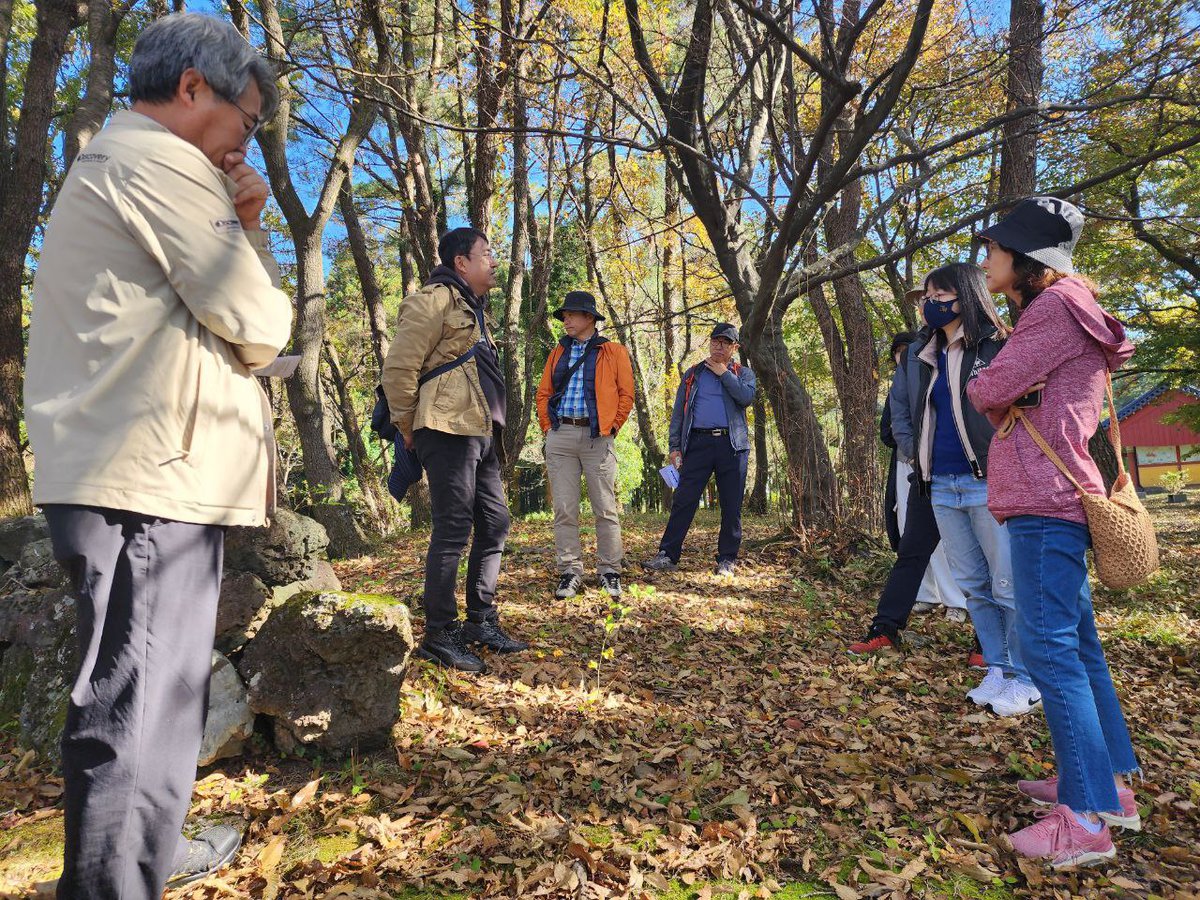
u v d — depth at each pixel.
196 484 1.71
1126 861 2.36
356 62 7.39
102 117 8.31
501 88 8.41
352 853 2.27
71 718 1.63
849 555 7.04
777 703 3.73
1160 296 15.30
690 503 6.74
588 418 5.39
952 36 7.27
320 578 3.64
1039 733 3.32
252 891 2.08
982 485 3.65
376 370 24.33
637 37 6.20
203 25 1.78
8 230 8.34
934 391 3.89
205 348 1.74
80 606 1.61
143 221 1.63
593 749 3.04
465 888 2.14
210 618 1.80
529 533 9.45
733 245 8.20
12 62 11.74
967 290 3.72
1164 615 5.86
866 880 2.27
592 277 19.08
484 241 3.89
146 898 1.69
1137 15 6.47
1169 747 3.22
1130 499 2.45
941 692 3.93
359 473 13.46
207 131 1.80
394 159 12.95
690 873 2.25
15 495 8.02
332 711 2.83
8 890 2.03
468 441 3.75
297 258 10.08
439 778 2.76
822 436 8.05
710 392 6.68
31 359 1.67
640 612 5.17
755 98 7.82
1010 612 3.61
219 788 2.62
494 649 4.10
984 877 2.25
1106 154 11.27
